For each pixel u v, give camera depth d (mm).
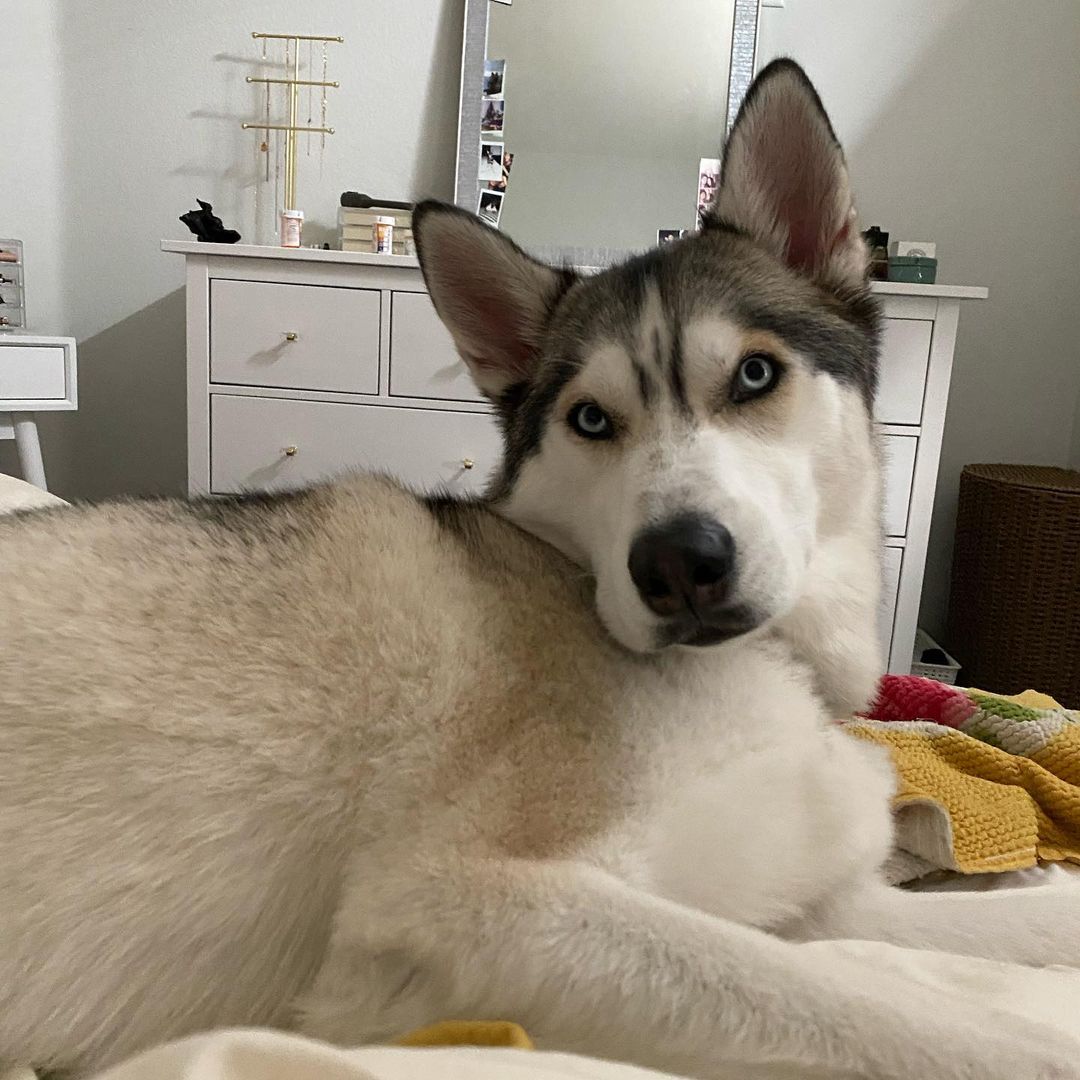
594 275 1185
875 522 1178
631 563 878
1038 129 3230
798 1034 677
